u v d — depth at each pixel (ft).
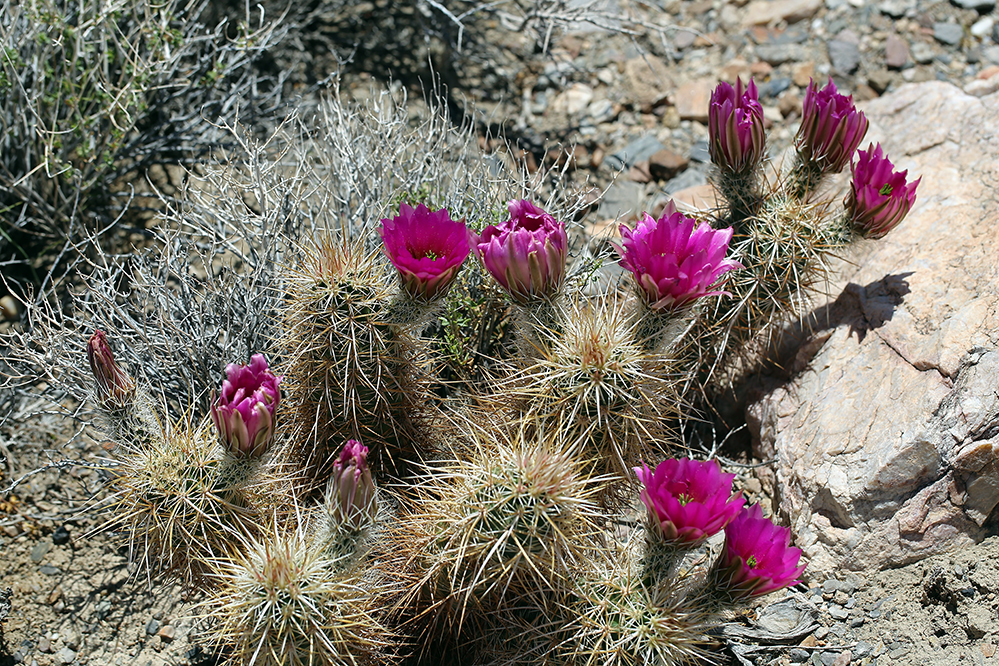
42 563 4.05
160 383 4.03
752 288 3.93
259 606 3.42
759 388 4.17
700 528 3.44
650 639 3.50
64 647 3.92
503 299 3.91
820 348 4.09
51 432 4.22
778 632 3.77
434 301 3.63
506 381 3.71
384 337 3.65
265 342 4.08
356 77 5.04
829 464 3.88
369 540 3.53
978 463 3.74
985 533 3.78
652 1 5.47
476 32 5.28
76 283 4.48
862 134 3.90
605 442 3.62
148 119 4.74
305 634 3.43
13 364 4.28
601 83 5.07
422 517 3.59
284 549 3.45
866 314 4.03
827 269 4.01
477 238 3.64
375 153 4.28
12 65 4.26
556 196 4.54
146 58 4.66
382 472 3.85
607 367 3.56
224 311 4.09
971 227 4.07
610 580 3.54
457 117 4.95
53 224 4.45
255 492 3.65
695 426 4.19
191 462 3.57
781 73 5.04
